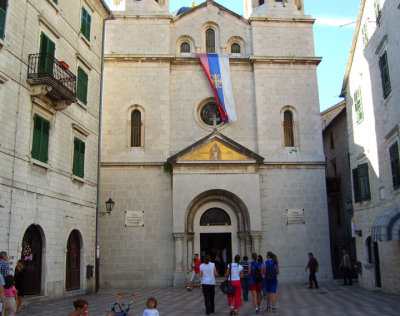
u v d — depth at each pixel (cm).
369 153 2281
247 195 2803
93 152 2419
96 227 2398
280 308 1617
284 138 2986
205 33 3175
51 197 1912
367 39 2292
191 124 2970
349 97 2623
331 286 2575
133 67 3003
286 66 3078
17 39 1705
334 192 3638
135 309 1623
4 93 1605
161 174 2848
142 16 3089
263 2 3328
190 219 2806
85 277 2236
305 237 2819
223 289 1433
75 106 2205
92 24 2492
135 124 2955
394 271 1936
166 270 2722
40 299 1775
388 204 2008
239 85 3053
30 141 1761
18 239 1644
